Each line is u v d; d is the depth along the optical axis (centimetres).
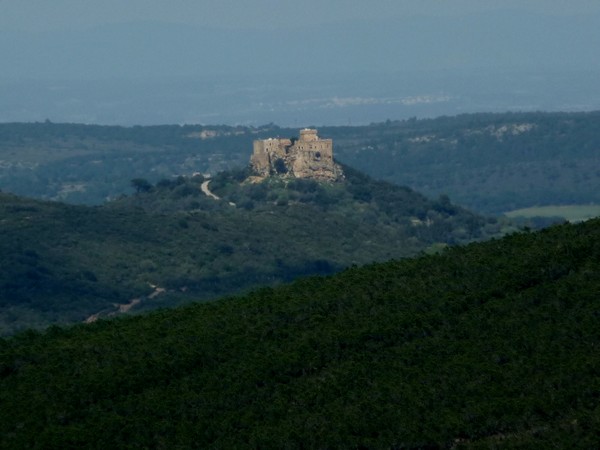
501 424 19712
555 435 19112
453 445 19612
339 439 19688
